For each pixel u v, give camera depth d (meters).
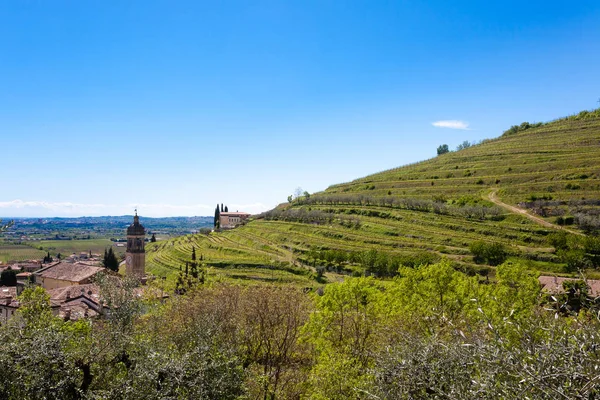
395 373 11.12
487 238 107.00
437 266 37.97
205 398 17.08
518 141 190.88
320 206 172.25
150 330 23.88
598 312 8.42
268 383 29.45
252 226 175.38
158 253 171.88
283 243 140.25
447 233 115.81
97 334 19.48
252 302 34.59
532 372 7.68
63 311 53.69
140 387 16.73
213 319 24.83
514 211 118.12
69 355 16.75
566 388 7.38
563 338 8.16
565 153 153.12
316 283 99.62
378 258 99.75
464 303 31.31
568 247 87.38
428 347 11.50
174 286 46.22
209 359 19.36
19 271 123.38
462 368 10.38
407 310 33.28
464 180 158.12
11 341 16.50
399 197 158.12
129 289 22.27
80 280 86.12
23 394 15.06
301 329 36.38
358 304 36.41
